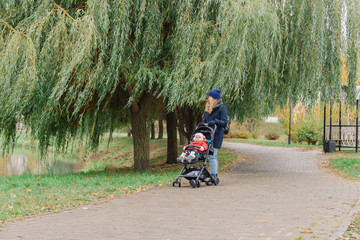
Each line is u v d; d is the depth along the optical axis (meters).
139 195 7.56
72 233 4.81
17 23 10.73
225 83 9.94
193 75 9.88
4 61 9.49
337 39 10.94
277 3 11.05
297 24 10.67
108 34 10.34
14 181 10.28
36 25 9.75
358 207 5.91
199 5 10.75
